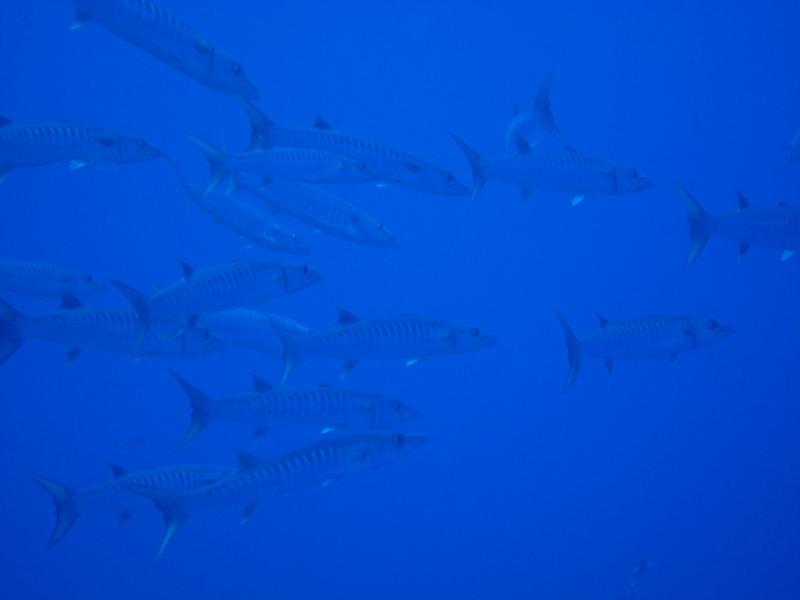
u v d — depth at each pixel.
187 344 6.88
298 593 17.64
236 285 6.64
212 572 18.89
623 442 27.53
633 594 17.81
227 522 21.42
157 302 6.51
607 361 6.98
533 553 20.03
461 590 17.77
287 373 6.63
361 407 6.74
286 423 6.66
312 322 31.84
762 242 7.31
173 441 27.17
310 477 6.36
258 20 29.98
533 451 26.70
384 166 7.27
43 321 6.70
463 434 27.14
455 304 32.50
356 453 6.42
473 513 22.39
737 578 19.11
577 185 7.17
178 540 20.64
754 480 25.06
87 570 19.42
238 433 24.86
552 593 17.80
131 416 28.75
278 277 6.81
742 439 27.33
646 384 28.69
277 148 7.39
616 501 23.88
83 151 6.36
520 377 28.98
